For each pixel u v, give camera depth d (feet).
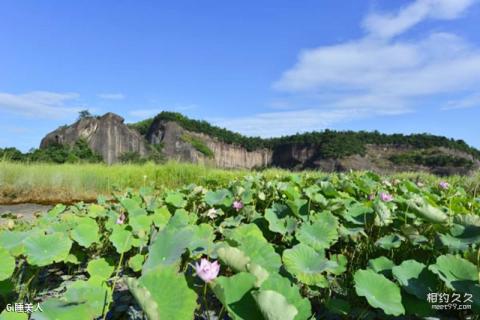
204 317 6.82
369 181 15.99
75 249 8.96
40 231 8.88
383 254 8.80
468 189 23.11
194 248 7.38
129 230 8.89
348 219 9.49
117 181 37.24
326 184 13.57
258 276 5.36
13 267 6.61
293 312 4.15
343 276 8.04
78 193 34.50
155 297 4.89
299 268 6.51
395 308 5.59
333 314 6.97
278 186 13.97
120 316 7.00
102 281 6.57
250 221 10.96
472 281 5.93
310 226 8.61
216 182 21.43
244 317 4.58
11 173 33.12
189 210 13.79
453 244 7.25
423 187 17.94
